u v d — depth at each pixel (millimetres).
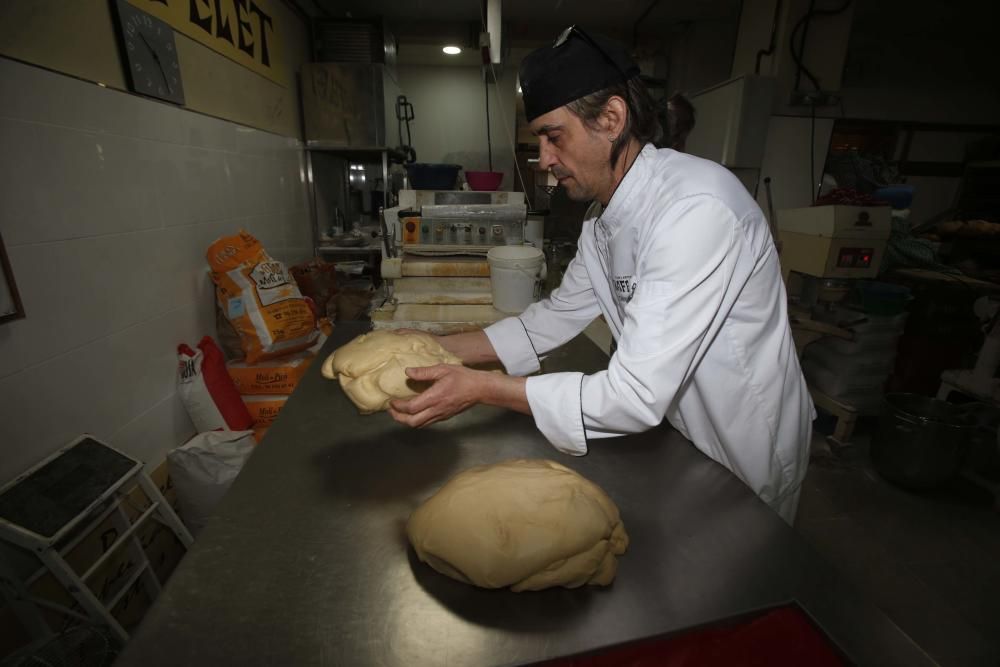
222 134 1884
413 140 4336
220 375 1632
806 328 2430
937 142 4023
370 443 834
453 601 518
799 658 462
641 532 627
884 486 2184
